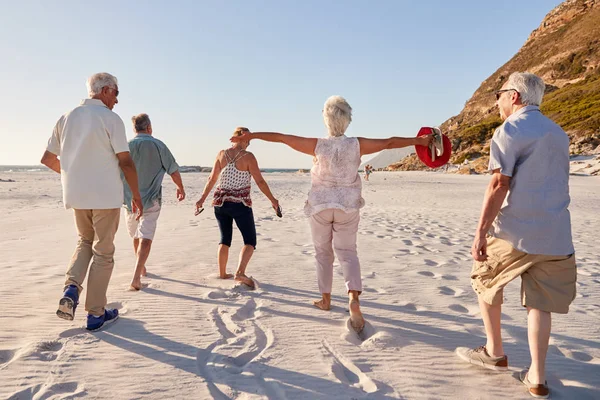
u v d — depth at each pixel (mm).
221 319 3350
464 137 83250
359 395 2270
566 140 2244
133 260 5375
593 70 95625
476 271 2525
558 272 2217
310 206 3348
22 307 3494
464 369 2594
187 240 6934
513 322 3387
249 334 3053
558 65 106250
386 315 3518
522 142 2188
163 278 4508
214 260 5414
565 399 2260
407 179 40531
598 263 5680
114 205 3033
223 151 4270
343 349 2840
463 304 3840
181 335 2992
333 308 3672
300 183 32094
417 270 5059
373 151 3293
